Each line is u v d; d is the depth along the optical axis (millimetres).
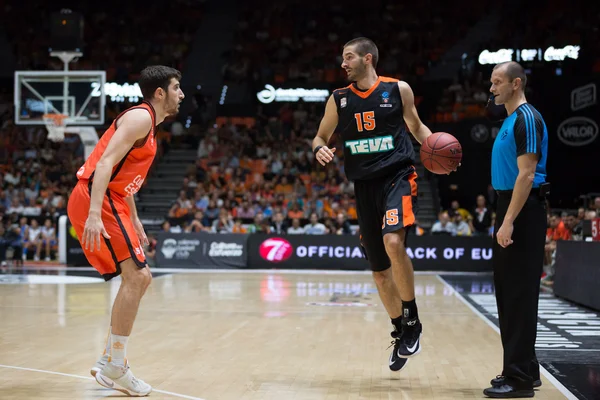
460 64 21922
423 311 7668
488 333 6023
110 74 21953
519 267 3650
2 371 4227
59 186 18094
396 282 4031
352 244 14609
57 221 16469
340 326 6367
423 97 20938
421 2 22766
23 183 18281
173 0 23297
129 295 3588
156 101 3746
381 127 4070
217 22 23719
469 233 15078
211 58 23234
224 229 15492
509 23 21391
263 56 22625
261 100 21406
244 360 4660
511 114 3715
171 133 21047
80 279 11672
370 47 4090
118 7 23062
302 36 22953
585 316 7172
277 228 15531
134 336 5719
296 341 5492
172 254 15102
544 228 3689
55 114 14477
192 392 3691
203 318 6910
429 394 3701
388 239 3908
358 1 23047
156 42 22906
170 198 19234
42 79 14594
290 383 3947
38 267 14766
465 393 3732
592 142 16484
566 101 16719
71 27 14344
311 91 21250
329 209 17172
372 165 4082
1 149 20125
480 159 17781
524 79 3713
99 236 3459
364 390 3787
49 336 5633
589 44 19734
